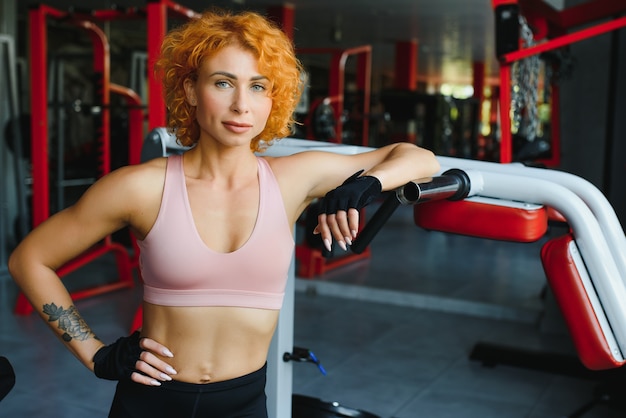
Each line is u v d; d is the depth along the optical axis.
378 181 1.07
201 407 1.10
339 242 1.00
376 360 3.45
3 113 5.36
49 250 1.10
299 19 12.09
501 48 2.15
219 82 1.03
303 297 4.72
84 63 11.95
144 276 1.09
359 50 6.10
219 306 1.07
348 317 4.24
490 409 2.87
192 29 1.04
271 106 1.08
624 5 3.14
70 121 10.94
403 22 12.12
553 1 6.76
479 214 1.39
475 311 4.37
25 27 11.08
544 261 1.41
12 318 3.93
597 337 1.39
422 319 4.23
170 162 1.09
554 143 3.92
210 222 1.06
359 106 6.24
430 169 1.25
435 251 6.39
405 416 2.77
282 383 1.79
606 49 3.82
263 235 1.07
